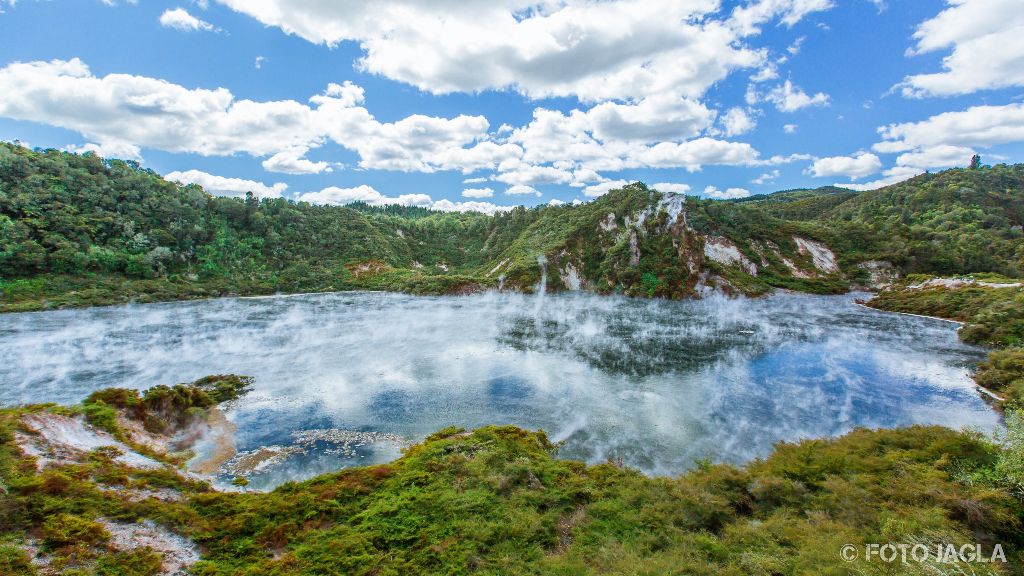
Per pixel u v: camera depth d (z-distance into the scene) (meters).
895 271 108.06
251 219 141.50
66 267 95.06
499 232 179.00
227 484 23.66
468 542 16.61
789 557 14.67
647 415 33.50
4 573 13.09
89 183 121.19
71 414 25.58
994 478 17.89
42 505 16.59
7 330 62.00
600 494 20.42
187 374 43.03
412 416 33.03
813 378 42.38
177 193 138.88
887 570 13.15
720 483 20.59
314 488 21.05
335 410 34.09
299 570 15.13
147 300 92.56
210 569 15.09
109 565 14.37
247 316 75.88
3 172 109.75
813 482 20.50
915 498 17.78
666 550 15.98
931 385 40.56
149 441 27.61
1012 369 40.00
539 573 14.82
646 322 69.44
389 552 16.12
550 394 37.62
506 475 21.75
